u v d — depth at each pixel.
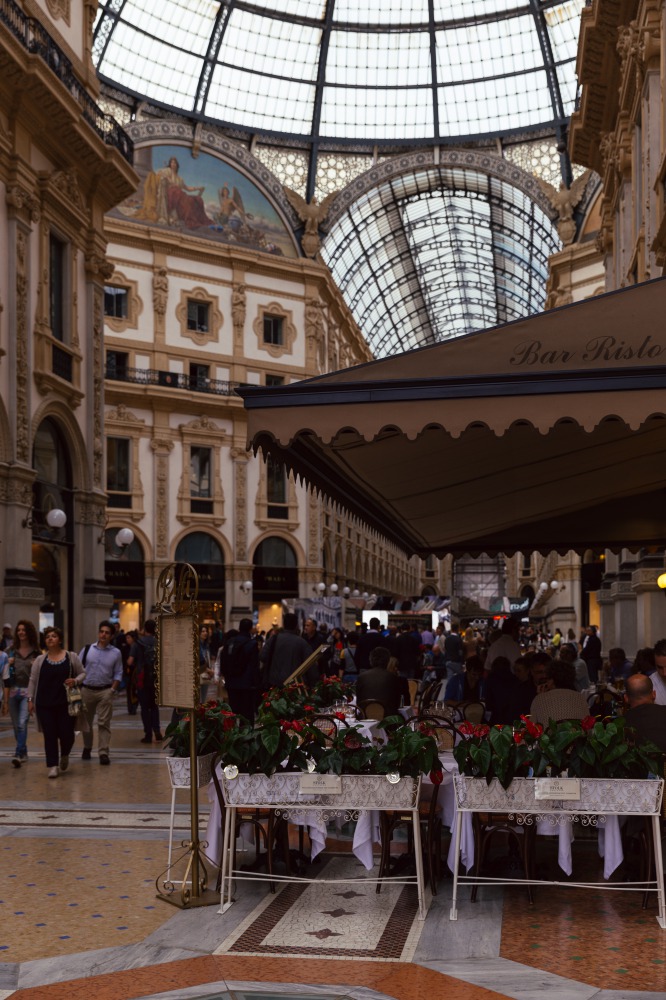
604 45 19.17
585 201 41.50
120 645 19.00
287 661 10.38
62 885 5.42
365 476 7.04
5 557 16.64
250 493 39.19
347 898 5.17
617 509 10.27
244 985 3.87
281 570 39.78
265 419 5.00
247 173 41.34
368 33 40.66
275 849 5.84
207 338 38.91
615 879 5.49
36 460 19.03
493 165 43.25
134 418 36.66
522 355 4.91
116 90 37.31
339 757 5.05
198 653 5.31
